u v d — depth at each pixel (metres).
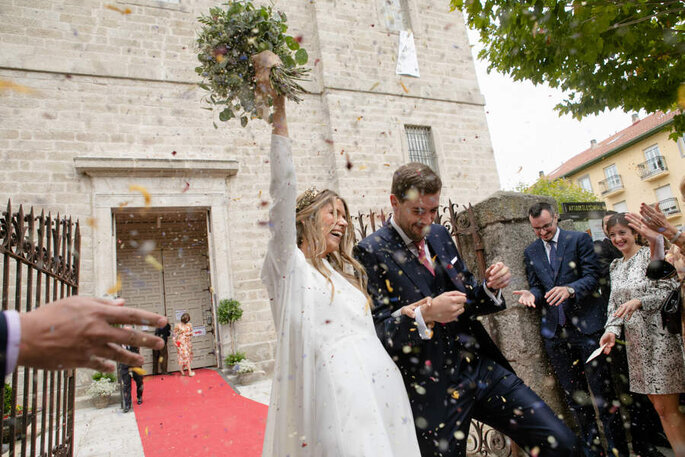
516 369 2.88
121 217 11.15
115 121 8.90
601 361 2.73
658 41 3.79
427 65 12.17
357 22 11.52
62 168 8.38
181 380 8.88
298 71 1.71
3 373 0.64
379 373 1.48
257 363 9.16
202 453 4.05
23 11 8.56
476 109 12.59
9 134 8.10
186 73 9.57
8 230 2.04
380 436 1.30
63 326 0.68
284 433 1.42
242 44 1.68
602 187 28.88
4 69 8.27
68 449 3.03
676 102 4.18
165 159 8.99
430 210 1.98
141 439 4.80
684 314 2.35
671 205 24.62
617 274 2.85
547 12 3.67
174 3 9.77
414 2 12.42
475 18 4.36
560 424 1.78
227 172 9.56
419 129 11.84
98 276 8.27
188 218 11.54
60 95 8.59
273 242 1.59
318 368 1.43
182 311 11.63
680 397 2.70
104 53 9.02
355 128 10.77
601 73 4.34
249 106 1.66
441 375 1.89
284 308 1.53
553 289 2.63
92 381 7.62
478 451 3.04
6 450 3.85
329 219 1.75
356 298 1.65
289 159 1.59
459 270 2.17
